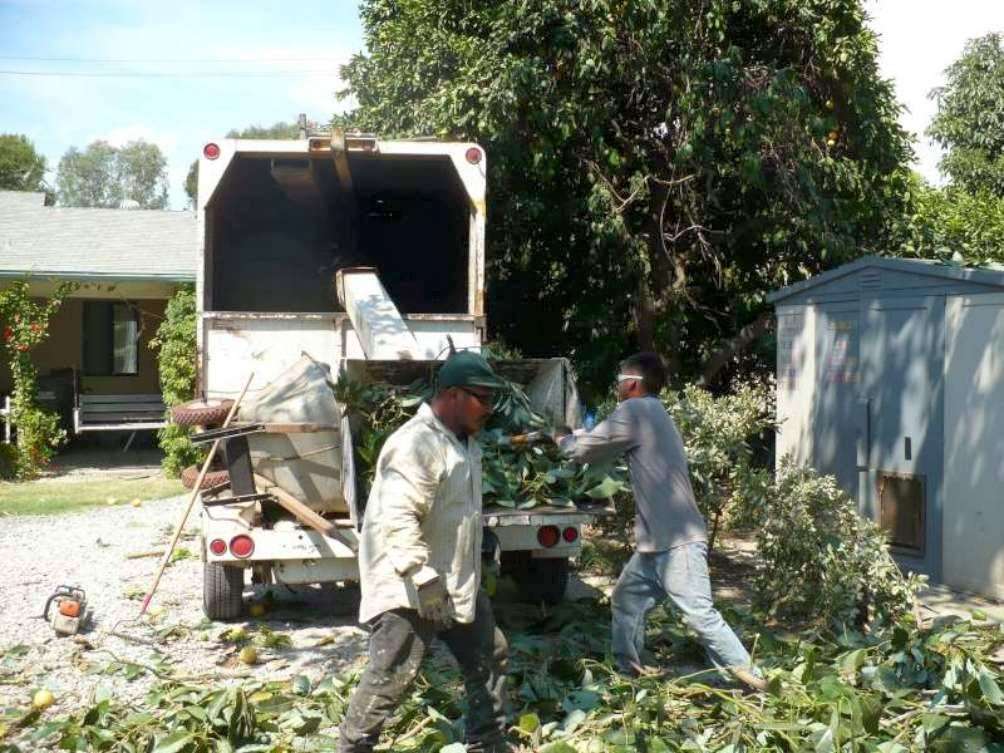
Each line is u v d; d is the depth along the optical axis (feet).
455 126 40.45
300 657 20.68
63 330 61.57
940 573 26.27
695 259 47.32
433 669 18.38
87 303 62.08
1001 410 24.44
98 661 20.35
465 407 13.71
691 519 16.97
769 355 47.39
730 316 48.70
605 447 17.33
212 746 14.62
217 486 22.72
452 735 14.76
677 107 42.39
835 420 29.78
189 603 25.21
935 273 26.18
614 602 17.63
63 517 38.47
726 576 28.09
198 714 14.87
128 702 17.47
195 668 19.93
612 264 44.88
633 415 17.26
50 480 49.14
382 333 24.40
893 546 27.61
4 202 67.36
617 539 28.12
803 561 22.41
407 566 12.73
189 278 53.67
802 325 31.30
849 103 42.57
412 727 15.39
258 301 34.45
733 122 40.91
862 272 28.76
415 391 22.93
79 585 27.09
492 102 39.06
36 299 60.34
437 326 27.71
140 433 64.18
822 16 42.04
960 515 25.63
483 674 14.24
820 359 30.48
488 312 46.98
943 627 16.97
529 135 41.50
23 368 50.96
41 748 15.55
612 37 39.93
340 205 34.37
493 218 43.96
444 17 43.37
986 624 18.62
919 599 24.79
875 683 15.66
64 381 60.13
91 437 63.46
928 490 26.61
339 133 27.73
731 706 14.70
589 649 20.04
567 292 47.73
